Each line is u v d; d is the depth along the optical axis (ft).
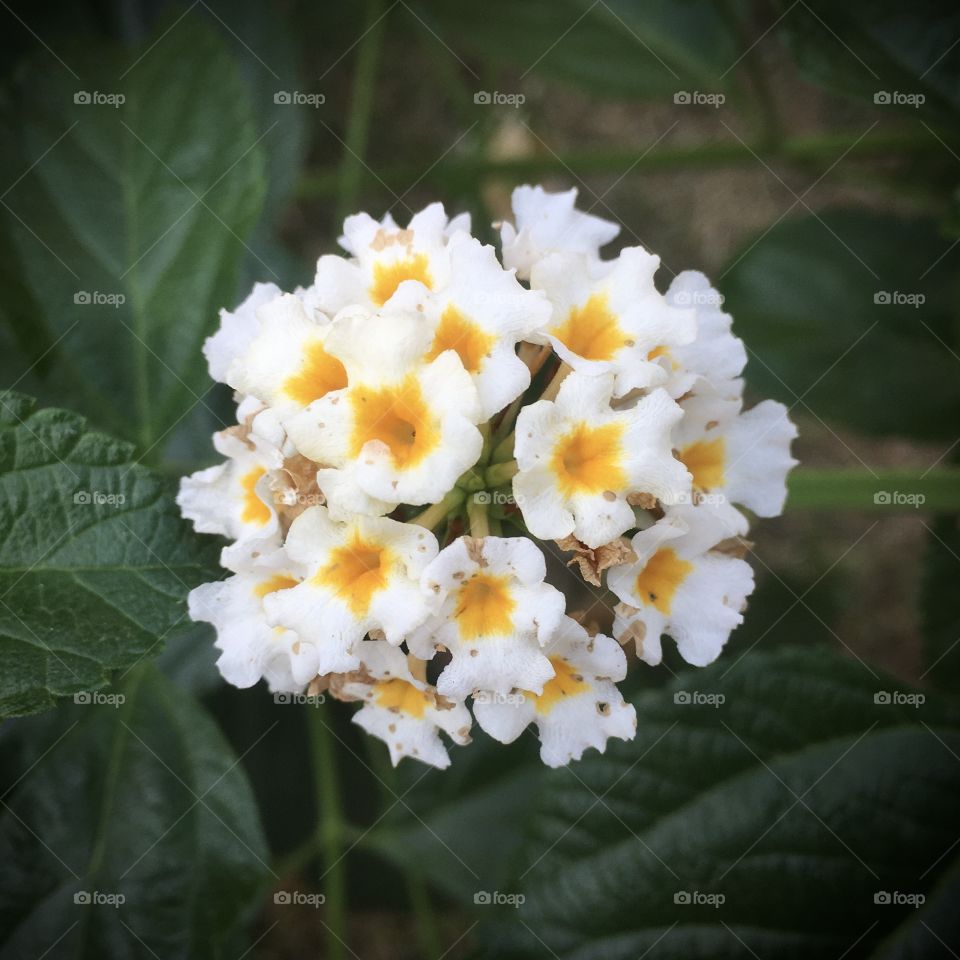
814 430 0.56
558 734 0.29
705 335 0.30
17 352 0.35
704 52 0.44
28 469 0.30
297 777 0.45
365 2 0.51
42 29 0.43
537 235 0.31
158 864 0.35
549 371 0.32
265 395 0.28
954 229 0.37
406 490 0.27
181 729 0.36
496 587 0.28
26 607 0.30
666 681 0.44
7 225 0.36
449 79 0.48
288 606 0.28
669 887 0.34
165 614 0.30
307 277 0.42
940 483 0.39
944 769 0.34
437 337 0.28
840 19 0.37
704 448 0.31
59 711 0.35
